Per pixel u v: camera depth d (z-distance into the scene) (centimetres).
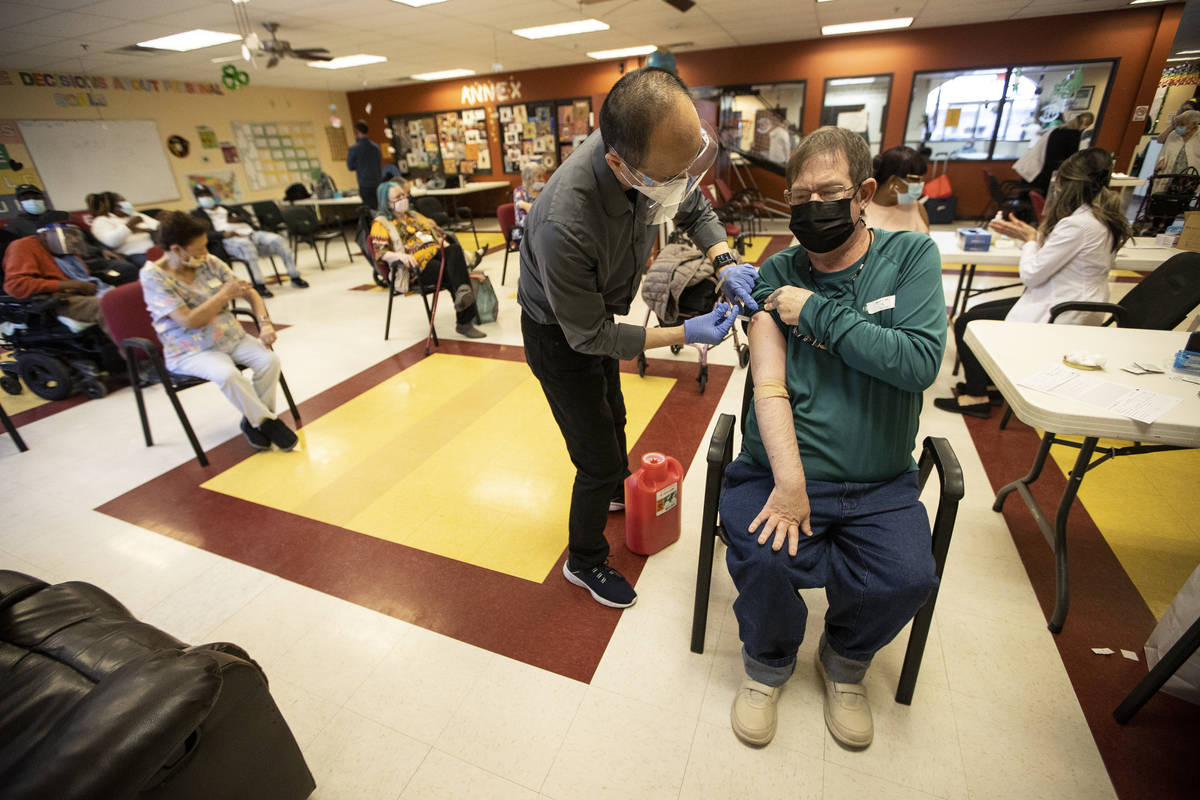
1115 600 158
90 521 217
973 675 139
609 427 145
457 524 205
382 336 421
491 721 134
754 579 114
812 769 120
